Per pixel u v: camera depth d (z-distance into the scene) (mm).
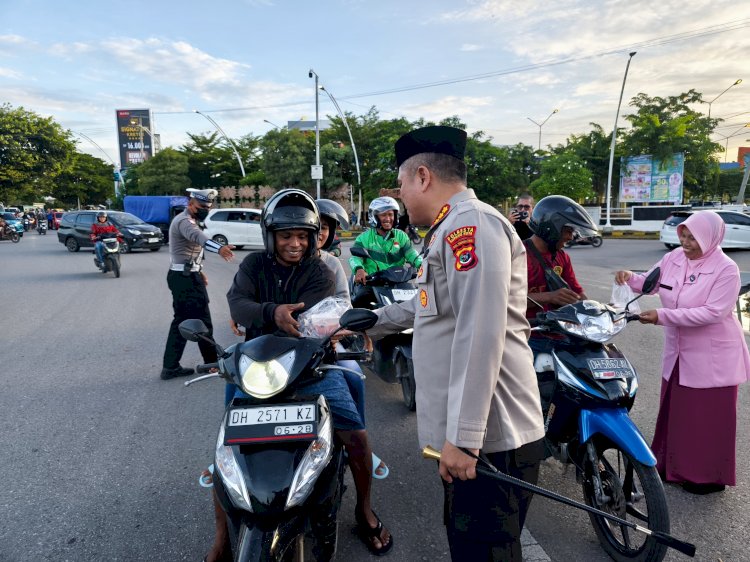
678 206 27281
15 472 3576
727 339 3098
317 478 2145
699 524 2930
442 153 1923
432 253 1807
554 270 3291
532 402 1853
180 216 5152
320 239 3799
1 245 25594
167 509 3146
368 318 2303
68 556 2719
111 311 9055
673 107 32469
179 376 5535
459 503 1843
